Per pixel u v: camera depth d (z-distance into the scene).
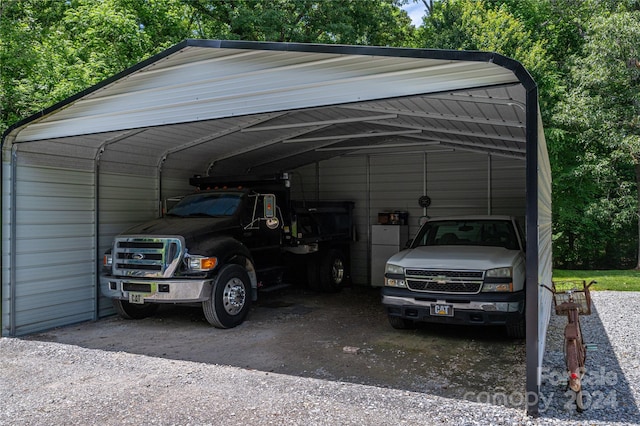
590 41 15.33
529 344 3.86
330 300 9.54
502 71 4.08
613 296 9.68
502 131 7.01
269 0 16.78
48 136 6.87
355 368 5.23
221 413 4.02
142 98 6.19
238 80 5.51
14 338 6.69
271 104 5.32
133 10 14.62
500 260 6.07
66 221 7.55
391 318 6.84
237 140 9.12
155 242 6.90
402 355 5.71
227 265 7.20
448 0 19.28
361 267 11.73
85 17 12.68
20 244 6.91
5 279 6.75
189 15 18.25
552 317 7.86
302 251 9.33
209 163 10.27
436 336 6.60
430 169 10.99
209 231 7.35
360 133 9.25
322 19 17.92
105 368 5.31
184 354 5.83
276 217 8.86
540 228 4.65
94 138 7.51
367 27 19.33
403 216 11.07
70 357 5.75
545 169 6.56
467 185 10.64
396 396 4.35
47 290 7.25
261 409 4.09
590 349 4.93
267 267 8.73
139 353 5.90
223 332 6.93
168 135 8.05
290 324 7.41
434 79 4.40
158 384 4.77
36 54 11.19
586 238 18.53
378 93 4.70
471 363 5.38
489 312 5.79
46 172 7.28
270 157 10.98
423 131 8.12
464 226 7.66
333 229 10.75
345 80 4.88
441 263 6.17
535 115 3.84
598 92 14.78
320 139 9.22
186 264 6.83
